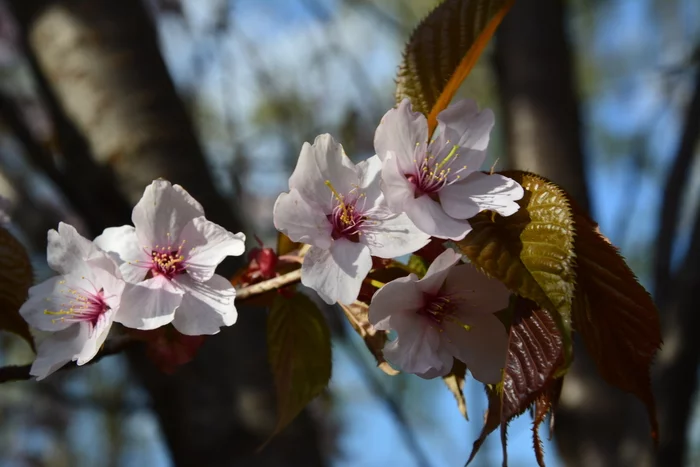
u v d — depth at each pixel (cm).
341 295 55
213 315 56
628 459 87
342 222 56
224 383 73
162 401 74
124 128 78
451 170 56
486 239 54
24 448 158
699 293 89
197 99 138
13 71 141
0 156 106
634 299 55
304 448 73
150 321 56
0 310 59
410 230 55
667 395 87
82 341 56
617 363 55
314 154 56
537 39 98
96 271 56
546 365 54
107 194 76
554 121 95
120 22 82
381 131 56
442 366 55
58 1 82
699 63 103
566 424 91
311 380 59
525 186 55
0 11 137
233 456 72
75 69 80
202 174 78
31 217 88
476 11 57
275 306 59
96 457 161
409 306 55
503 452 53
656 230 97
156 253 57
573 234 54
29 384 146
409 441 93
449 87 57
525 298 54
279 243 58
